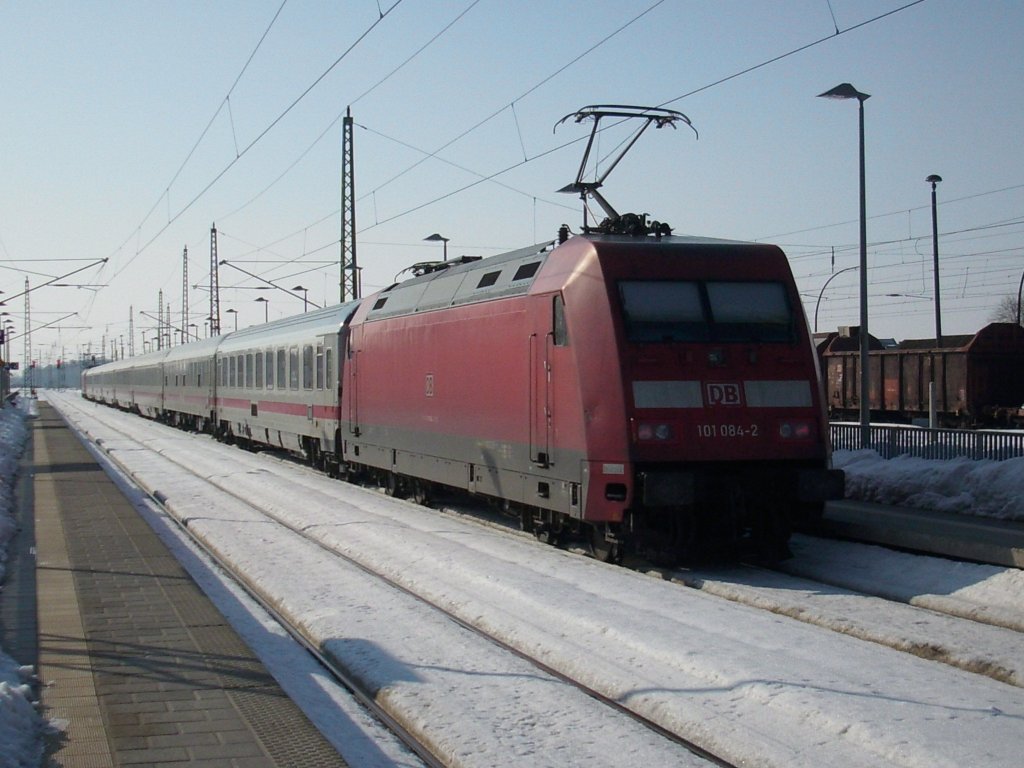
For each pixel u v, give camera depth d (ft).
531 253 47.21
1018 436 60.44
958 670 25.79
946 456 65.62
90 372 324.19
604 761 20.10
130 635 29.84
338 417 74.59
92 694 24.07
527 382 44.83
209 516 58.03
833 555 42.22
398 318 62.18
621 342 39.29
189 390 146.51
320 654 29.84
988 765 18.83
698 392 39.50
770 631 29.43
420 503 63.16
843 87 71.36
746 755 20.25
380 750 21.21
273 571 41.27
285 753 20.25
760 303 41.29
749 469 40.01
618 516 38.96
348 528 52.44
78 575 39.40
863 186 72.84
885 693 23.27
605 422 39.14
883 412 115.75
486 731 21.76
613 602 33.71
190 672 25.98
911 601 34.63
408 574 40.42
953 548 38.93
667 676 25.48
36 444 122.11
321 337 78.89
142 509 62.39
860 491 63.21
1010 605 32.50
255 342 105.29
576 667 26.63
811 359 41.29
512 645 30.19
